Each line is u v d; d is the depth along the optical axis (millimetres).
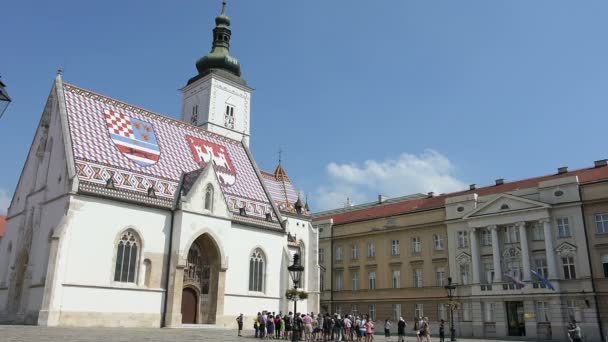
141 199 51938
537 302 65438
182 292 54938
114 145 54125
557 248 65188
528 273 66188
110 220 48938
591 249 62938
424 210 79625
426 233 78750
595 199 63469
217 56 87500
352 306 85438
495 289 68562
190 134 65812
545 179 72812
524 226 67750
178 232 53156
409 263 79562
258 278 62406
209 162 58031
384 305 81125
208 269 57250
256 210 65750
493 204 71188
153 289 50938
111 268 48250
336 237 90312
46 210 49875
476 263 71062
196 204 55250
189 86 87812
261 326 47094
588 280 61938
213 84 83875
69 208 46219
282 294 64500
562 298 63406
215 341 37094
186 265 54562
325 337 47562
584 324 61438
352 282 86812
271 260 64188
